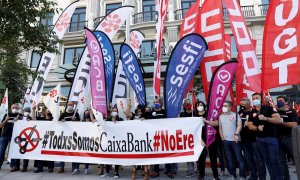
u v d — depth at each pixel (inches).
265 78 198.5
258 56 643.5
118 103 331.6
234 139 216.2
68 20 386.3
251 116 202.5
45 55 346.9
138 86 310.7
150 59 585.6
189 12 289.1
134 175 237.1
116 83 340.8
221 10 263.1
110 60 306.0
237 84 304.8
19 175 254.5
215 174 221.5
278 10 199.6
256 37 663.1
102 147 245.1
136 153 235.8
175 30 685.3
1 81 465.4
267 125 190.2
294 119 213.2
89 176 251.3
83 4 813.9
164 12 325.4
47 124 266.5
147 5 766.5
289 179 213.9
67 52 770.2
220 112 227.6
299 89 586.9
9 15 235.6
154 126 237.9
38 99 328.2
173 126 233.5
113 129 245.8
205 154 232.1
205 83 263.3
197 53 241.0
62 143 257.6
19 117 297.7
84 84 323.0
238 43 248.2
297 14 192.9
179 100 242.2
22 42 267.9
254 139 208.7
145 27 711.1
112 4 805.2
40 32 261.6
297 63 187.5
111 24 368.8
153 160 230.5
